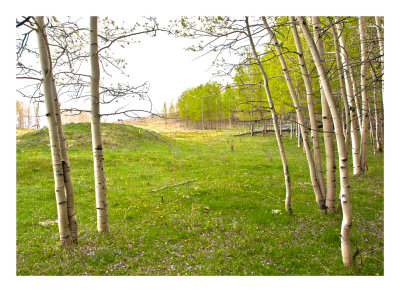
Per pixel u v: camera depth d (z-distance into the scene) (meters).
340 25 13.07
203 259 6.65
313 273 5.95
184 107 78.12
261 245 7.29
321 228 8.30
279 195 12.34
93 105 7.71
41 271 6.10
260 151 29.53
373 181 13.66
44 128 34.88
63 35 7.59
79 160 23.05
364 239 7.41
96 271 6.19
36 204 12.36
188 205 11.39
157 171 20.22
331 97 5.98
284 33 18.70
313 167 9.80
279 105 27.22
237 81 9.35
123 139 36.31
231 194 12.63
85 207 11.88
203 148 33.56
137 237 8.01
